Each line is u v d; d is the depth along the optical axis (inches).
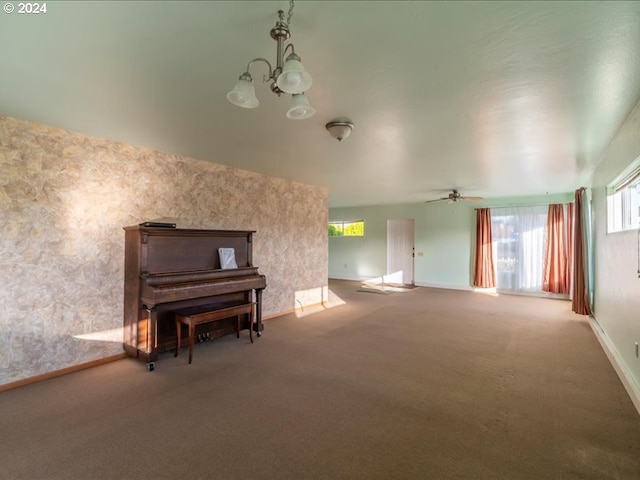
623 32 64.9
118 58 74.9
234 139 134.9
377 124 116.6
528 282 296.0
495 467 72.1
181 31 64.8
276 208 216.7
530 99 96.4
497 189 259.3
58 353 123.0
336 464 73.2
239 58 74.9
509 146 142.5
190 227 166.6
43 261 120.0
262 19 61.3
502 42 68.7
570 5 57.4
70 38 66.8
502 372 124.1
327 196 262.8
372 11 58.9
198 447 79.2
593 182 196.7
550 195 287.3
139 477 69.4
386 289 334.3
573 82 86.2
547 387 111.2
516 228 302.8
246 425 88.7
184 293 136.6
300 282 237.0
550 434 84.3
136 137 133.4
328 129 116.3
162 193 155.5
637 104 99.7
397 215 375.6
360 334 175.3
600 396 104.6
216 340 164.9
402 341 163.0
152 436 83.7
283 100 96.5
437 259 348.8
